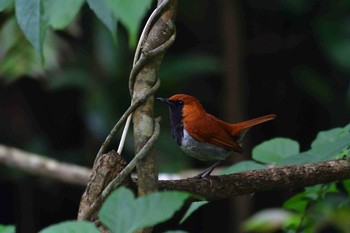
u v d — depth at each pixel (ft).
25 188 48.21
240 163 18.67
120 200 8.91
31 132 46.78
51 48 39.29
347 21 43.32
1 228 10.59
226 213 50.62
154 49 14.34
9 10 37.32
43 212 49.26
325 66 46.98
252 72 48.32
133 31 8.10
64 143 47.91
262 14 47.32
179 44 47.24
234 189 15.99
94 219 13.66
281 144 19.30
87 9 40.22
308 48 47.19
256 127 48.96
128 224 8.75
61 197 48.65
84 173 36.47
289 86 48.32
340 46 42.57
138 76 14.37
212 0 46.65
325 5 44.60
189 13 45.88
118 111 40.98
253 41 47.85
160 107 41.98
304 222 20.81
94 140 44.47
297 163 17.11
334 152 16.85
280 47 47.67
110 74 40.60
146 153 13.93
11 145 46.24
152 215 8.77
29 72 39.09
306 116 48.73
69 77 40.45
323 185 19.60
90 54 41.29
